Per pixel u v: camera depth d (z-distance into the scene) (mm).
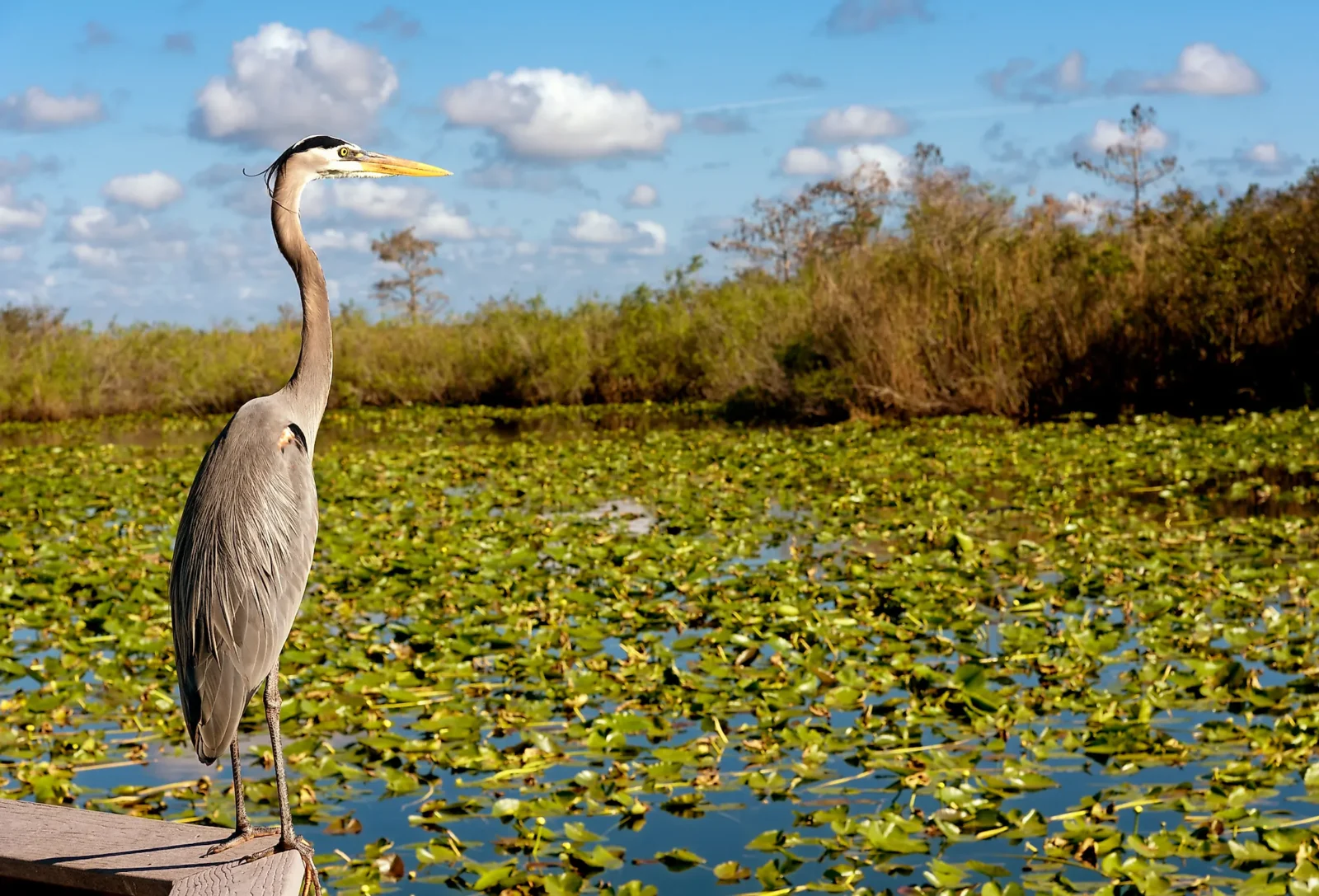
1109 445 13992
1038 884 4215
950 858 4480
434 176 4320
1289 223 17062
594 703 6219
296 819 4918
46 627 7652
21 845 2855
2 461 16625
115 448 18094
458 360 26891
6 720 6125
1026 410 17922
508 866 4336
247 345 27406
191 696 3146
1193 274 17609
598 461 14500
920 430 16469
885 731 5660
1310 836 4383
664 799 5070
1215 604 7457
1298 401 16547
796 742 5547
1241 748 5414
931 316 18625
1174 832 4516
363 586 8625
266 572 3262
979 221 19922
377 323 29172
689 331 25078
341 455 16281
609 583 8406
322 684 6488
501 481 13203
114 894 2738
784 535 10219
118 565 9188
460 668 6672
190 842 2918
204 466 3443
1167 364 17609
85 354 26547
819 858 4523
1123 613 7516
